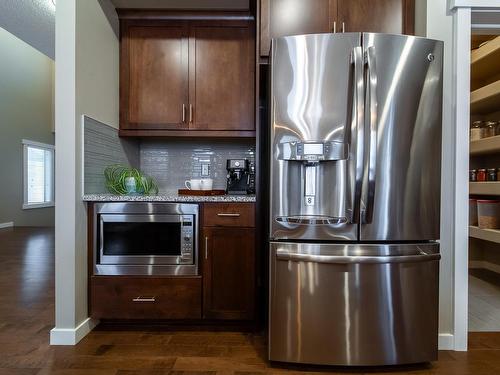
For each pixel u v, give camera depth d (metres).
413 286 1.73
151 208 2.14
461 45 1.92
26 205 7.39
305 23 2.13
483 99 3.48
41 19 3.21
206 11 2.47
